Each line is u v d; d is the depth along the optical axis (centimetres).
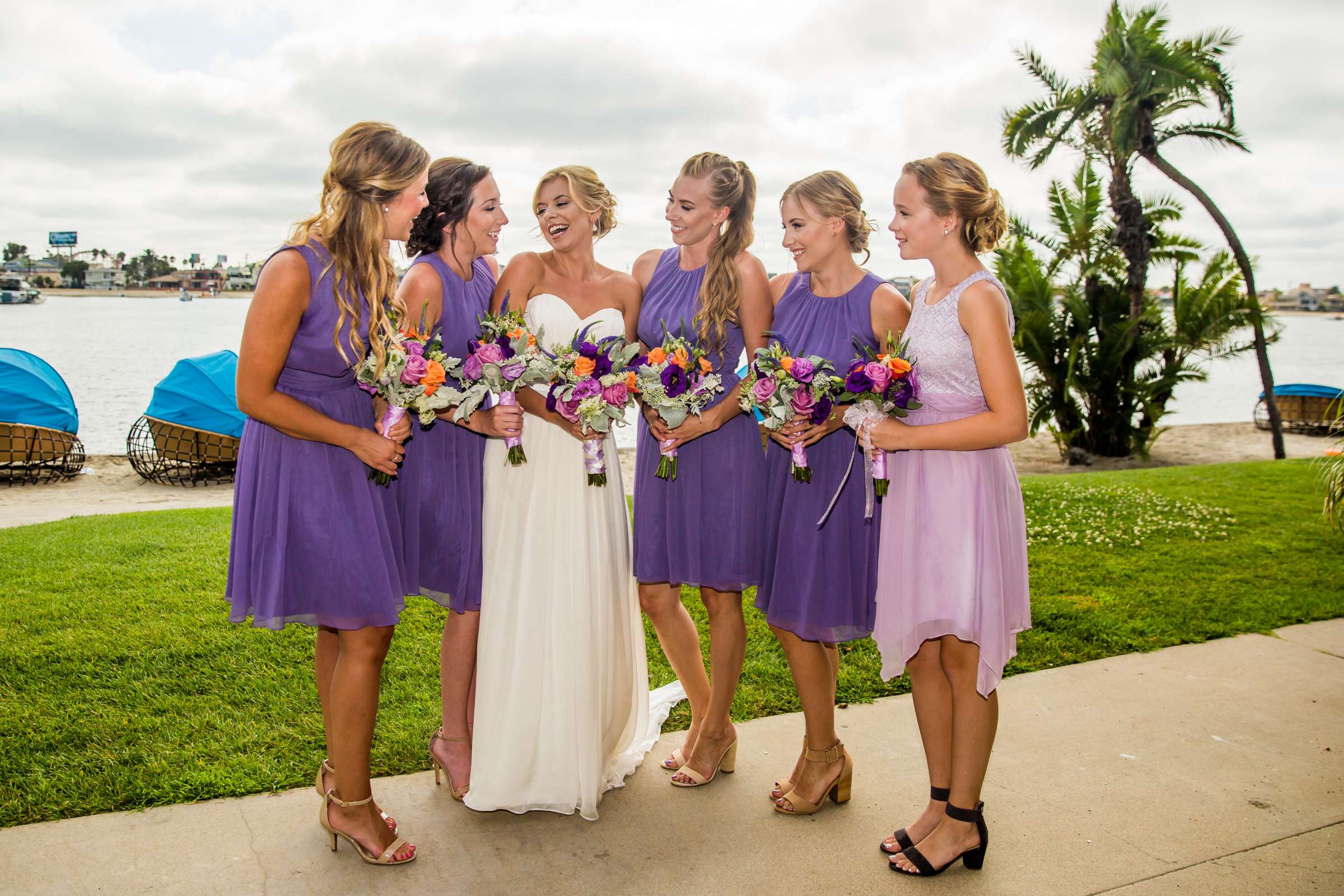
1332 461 641
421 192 259
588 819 289
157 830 276
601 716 299
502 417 274
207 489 1403
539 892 252
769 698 386
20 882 247
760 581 310
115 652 415
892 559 270
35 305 11512
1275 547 660
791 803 296
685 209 295
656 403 281
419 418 262
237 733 338
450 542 296
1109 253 1752
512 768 287
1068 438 1864
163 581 539
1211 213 1733
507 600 289
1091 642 459
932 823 272
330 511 252
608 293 317
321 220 251
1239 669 423
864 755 338
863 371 254
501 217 298
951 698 273
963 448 251
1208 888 254
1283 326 1788
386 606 256
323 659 280
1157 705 383
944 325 257
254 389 240
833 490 284
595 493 297
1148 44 1591
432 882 256
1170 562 616
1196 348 1772
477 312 301
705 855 272
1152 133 1683
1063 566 605
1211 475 1030
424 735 346
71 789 295
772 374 271
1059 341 1809
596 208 304
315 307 245
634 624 330
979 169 255
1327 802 303
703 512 309
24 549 629
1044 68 1705
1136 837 282
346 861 264
